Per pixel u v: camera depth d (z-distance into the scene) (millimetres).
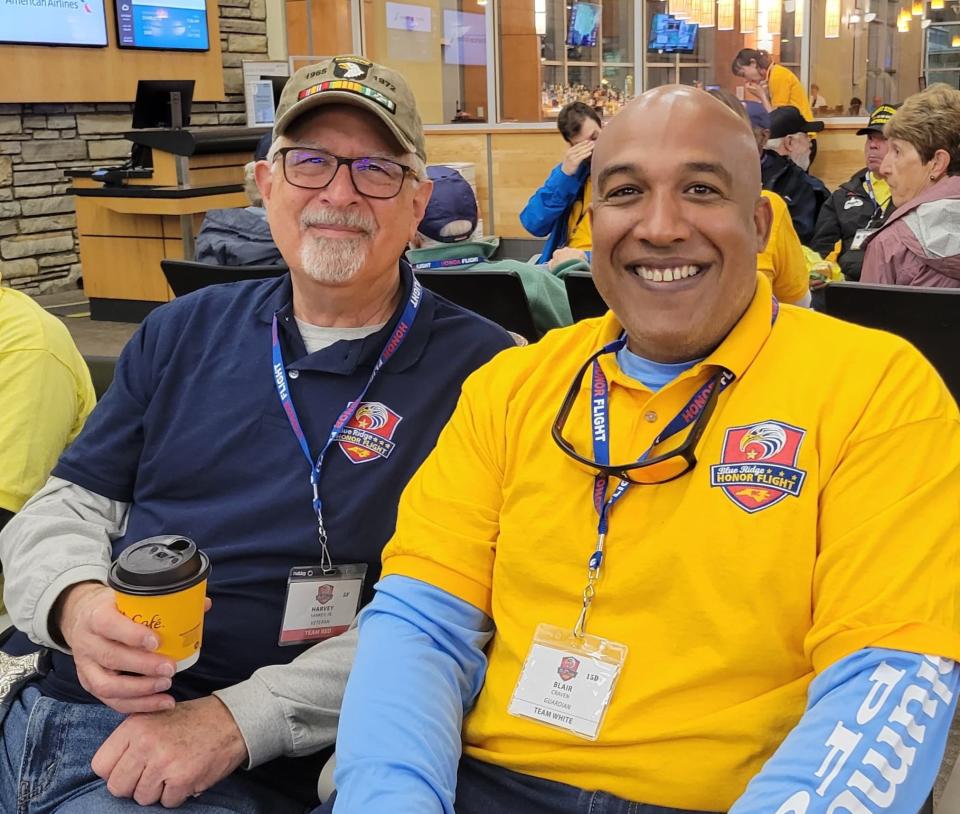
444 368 1519
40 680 1461
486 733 1118
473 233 2945
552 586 1111
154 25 8117
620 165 1054
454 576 1192
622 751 1025
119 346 5836
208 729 1229
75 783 1293
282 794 1337
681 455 1031
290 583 1401
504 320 2613
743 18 7039
